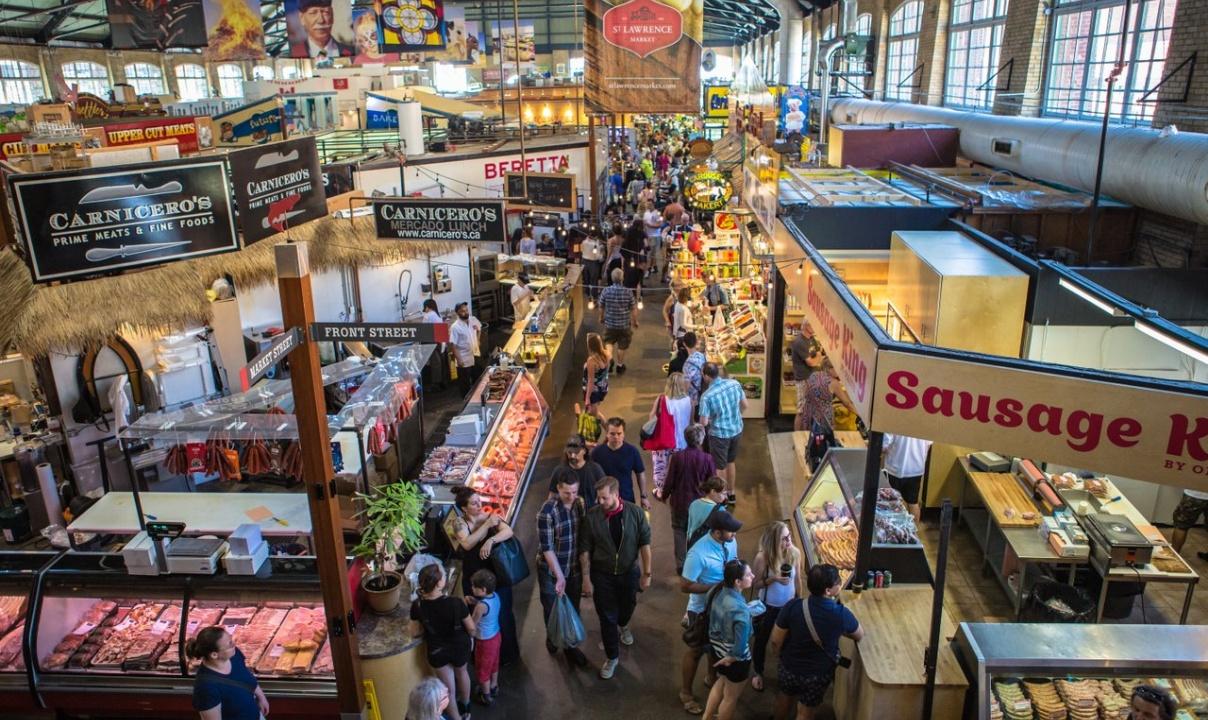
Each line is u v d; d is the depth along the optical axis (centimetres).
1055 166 1011
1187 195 741
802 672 520
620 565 624
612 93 1206
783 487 946
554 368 1200
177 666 591
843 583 612
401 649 565
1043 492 717
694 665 600
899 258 895
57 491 895
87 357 905
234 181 935
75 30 3141
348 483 767
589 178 1886
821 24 3117
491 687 623
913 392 519
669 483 750
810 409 890
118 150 1071
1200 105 893
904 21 2172
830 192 1080
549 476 964
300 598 584
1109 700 491
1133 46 1091
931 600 587
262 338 1089
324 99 2398
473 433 823
